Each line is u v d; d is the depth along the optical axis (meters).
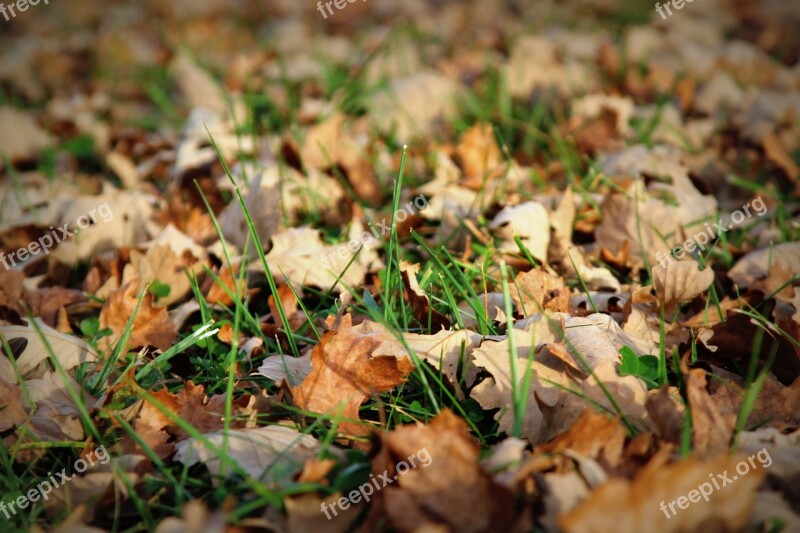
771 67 2.09
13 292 1.11
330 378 0.96
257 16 3.07
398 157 1.43
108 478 0.90
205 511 0.85
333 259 1.13
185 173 1.39
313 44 2.53
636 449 0.89
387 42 1.95
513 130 1.61
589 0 2.93
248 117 1.65
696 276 1.05
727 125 1.67
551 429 0.93
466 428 0.93
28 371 1.01
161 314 1.07
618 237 1.19
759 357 0.99
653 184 1.29
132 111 2.05
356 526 0.87
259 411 0.96
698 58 2.16
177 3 3.21
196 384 1.01
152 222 1.25
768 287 1.10
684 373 0.92
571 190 1.24
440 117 1.70
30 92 2.25
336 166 1.36
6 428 0.95
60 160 1.67
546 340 0.98
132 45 2.69
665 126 1.59
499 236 1.16
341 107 1.65
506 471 0.87
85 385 0.99
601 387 0.91
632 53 2.17
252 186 1.20
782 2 2.90
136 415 0.95
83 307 1.13
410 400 0.99
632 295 1.07
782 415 0.94
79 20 3.08
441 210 1.23
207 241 1.24
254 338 1.05
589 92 1.84
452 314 1.06
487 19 2.88
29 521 0.89
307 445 0.91
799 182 1.38
